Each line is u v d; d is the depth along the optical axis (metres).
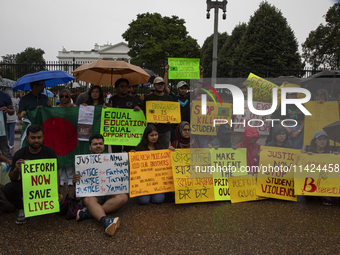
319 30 22.17
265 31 19.02
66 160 4.39
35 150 3.23
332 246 2.69
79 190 3.34
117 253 2.51
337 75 5.16
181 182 3.82
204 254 2.51
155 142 4.03
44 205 3.15
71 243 2.68
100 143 3.57
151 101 4.64
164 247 2.63
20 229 2.97
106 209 3.31
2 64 9.79
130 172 3.68
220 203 3.85
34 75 4.43
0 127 4.80
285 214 3.46
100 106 4.50
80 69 4.18
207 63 34.19
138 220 3.23
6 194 3.11
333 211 3.60
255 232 2.95
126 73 5.02
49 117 4.35
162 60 32.56
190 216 3.37
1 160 3.59
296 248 2.64
